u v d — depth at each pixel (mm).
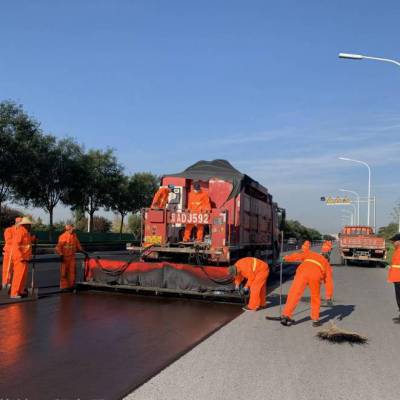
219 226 13859
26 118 36156
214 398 5207
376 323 9984
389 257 37875
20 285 11609
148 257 14445
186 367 6344
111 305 11031
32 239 12102
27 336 7762
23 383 5551
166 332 8398
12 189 38344
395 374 6352
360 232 36500
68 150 46281
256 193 18625
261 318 10102
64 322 8930
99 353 6879
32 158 36469
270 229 21969
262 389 5559
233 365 6512
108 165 51281
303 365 6633
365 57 21047
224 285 11977
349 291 15891
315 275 9391
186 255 14398
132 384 5578
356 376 6203
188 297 12523
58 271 18531
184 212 14195
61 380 5676
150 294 12859
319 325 9500
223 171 15992
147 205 61031
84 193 48750
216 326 9078
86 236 51125
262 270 11164
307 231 126875
